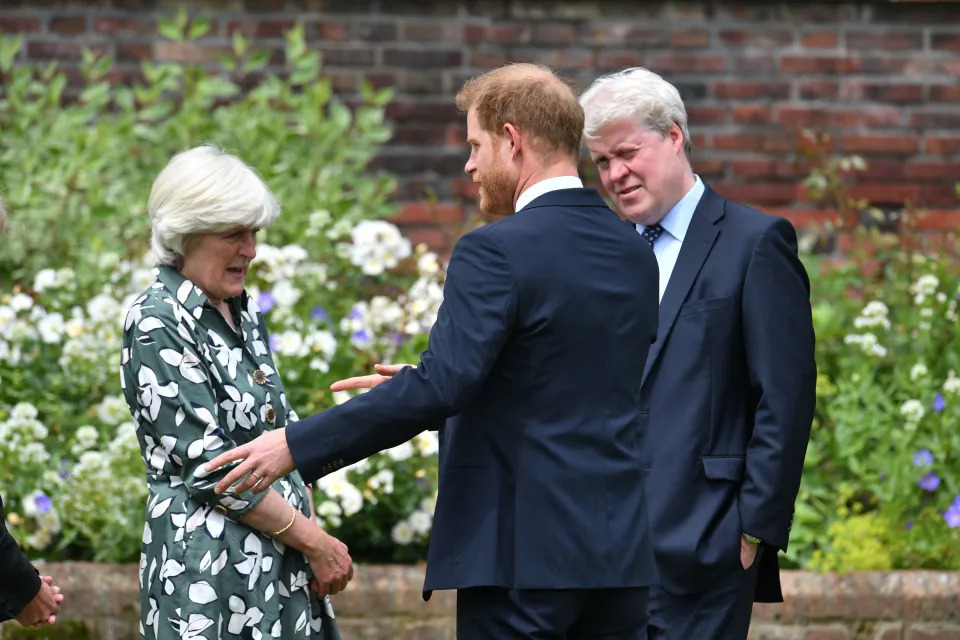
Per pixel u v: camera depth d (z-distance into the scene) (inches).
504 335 403.2
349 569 462.3
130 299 741.9
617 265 425.7
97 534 676.1
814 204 910.4
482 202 446.0
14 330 719.7
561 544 405.1
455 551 415.8
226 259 446.0
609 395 418.6
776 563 524.4
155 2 897.5
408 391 402.6
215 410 435.8
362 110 866.1
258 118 866.8
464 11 903.7
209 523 433.7
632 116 522.0
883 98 911.7
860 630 668.7
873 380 792.3
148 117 860.0
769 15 908.0
